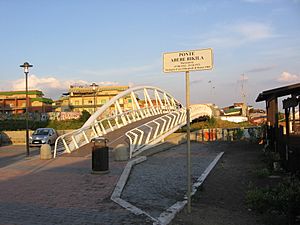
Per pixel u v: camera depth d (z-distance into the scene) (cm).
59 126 4622
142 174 1329
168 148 2683
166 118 2852
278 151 1659
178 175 1316
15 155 2166
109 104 2842
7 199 880
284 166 1435
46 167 1486
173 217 715
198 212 768
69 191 972
